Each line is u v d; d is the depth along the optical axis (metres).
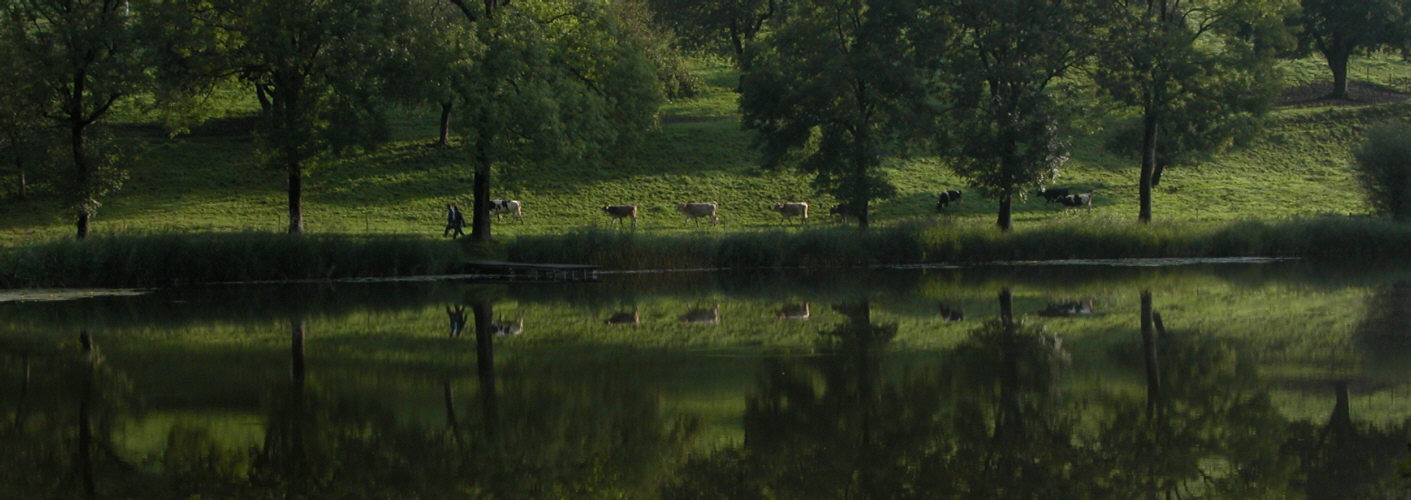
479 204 44.59
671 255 42.44
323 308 30.31
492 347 23.11
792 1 77.19
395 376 19.83
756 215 56.66
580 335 24.69
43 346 23.62
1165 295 30.89
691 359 21.23
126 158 43.97
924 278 37.38
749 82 47.38
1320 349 21.12
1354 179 58.22
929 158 65.62
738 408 16.88
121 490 13.12
